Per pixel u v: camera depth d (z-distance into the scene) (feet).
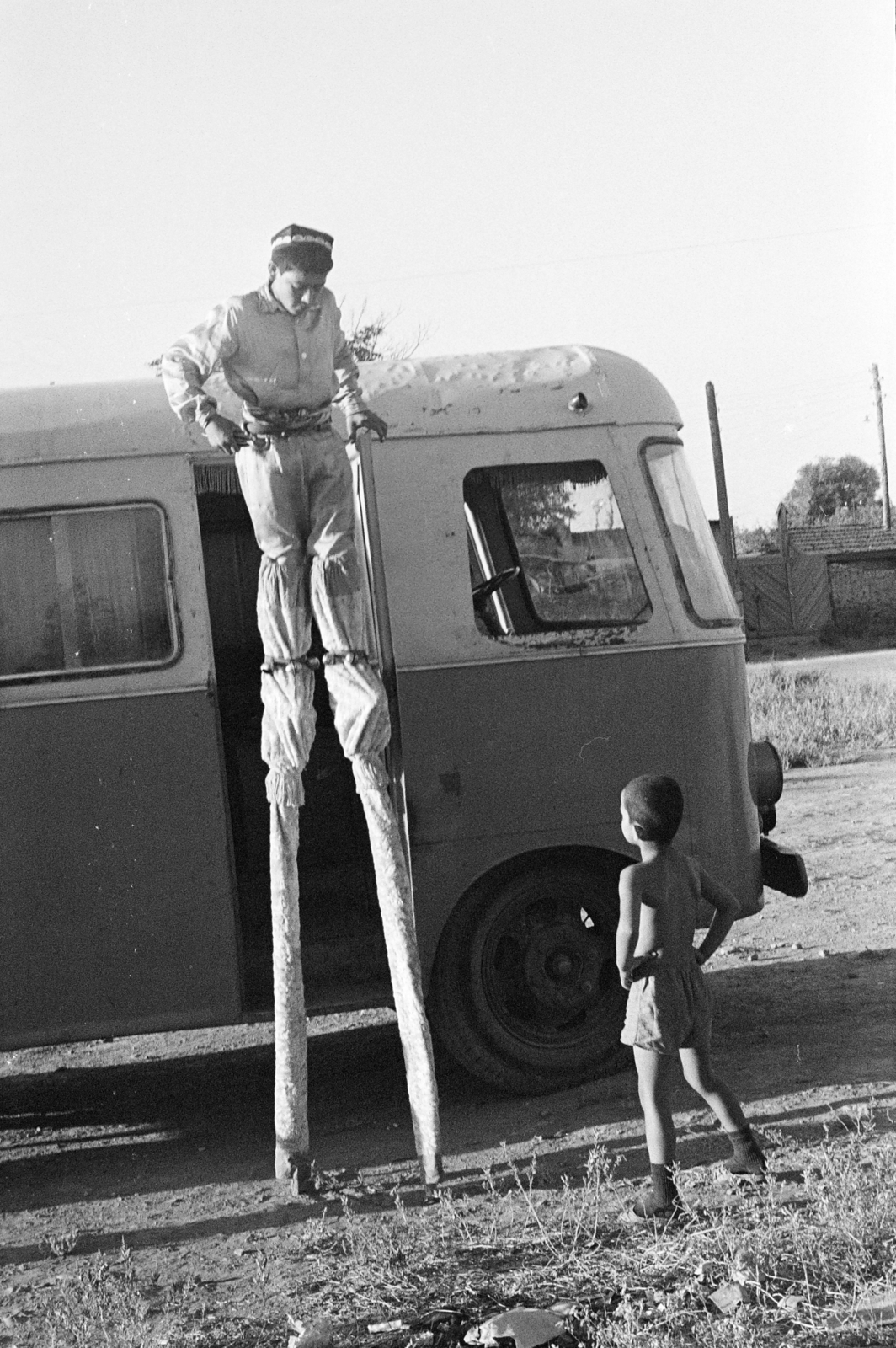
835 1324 13.17
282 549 18.58
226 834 21.65
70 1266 17.24
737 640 23.93
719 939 17.30
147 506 21.98
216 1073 26.96
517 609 22.86
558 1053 22.84
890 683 84.23
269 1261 16.58
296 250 17.65
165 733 21.65
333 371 19.13
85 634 21.72
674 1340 13.05
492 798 22.33
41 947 21.29
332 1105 23.84
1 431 21.95
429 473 22.71
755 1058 22.98
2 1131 24.14
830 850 41.96
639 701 22.91
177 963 21.50
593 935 23.29
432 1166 18.65
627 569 23.26
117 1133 23.40
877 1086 20.68
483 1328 13.51
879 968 28.55
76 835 21.40
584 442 23.31
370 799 19.11
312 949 22.91
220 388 22.49
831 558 146.00
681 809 17.24
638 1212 16.25
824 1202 15.08
